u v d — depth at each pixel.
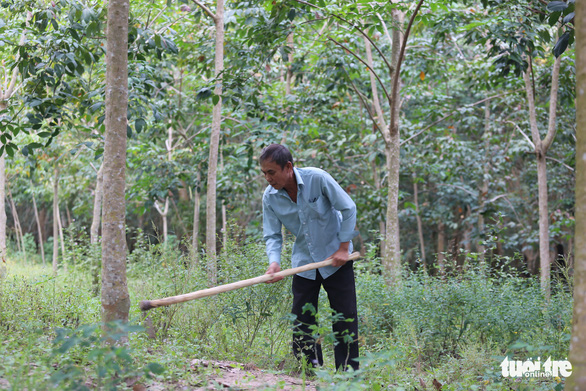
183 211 18.55
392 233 8.22
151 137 11.28
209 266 5.67
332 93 10.64
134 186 10.90
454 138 12.79
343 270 4.04
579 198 2.33
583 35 2.33
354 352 4.03
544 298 6.21
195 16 8.77
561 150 13.41
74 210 18.00
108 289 3.59
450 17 7.84
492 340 5.43
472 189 14.25
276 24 6.65
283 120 9.30
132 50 6.02
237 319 5.04
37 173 15.10
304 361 3.44
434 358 5.11
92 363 3.34
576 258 2.33
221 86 6.88
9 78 8.80
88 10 5.48
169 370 3.39
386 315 6.27
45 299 5.46
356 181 13.68
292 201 3.99
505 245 12.83
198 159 10.72
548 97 11.17
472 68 10.77
